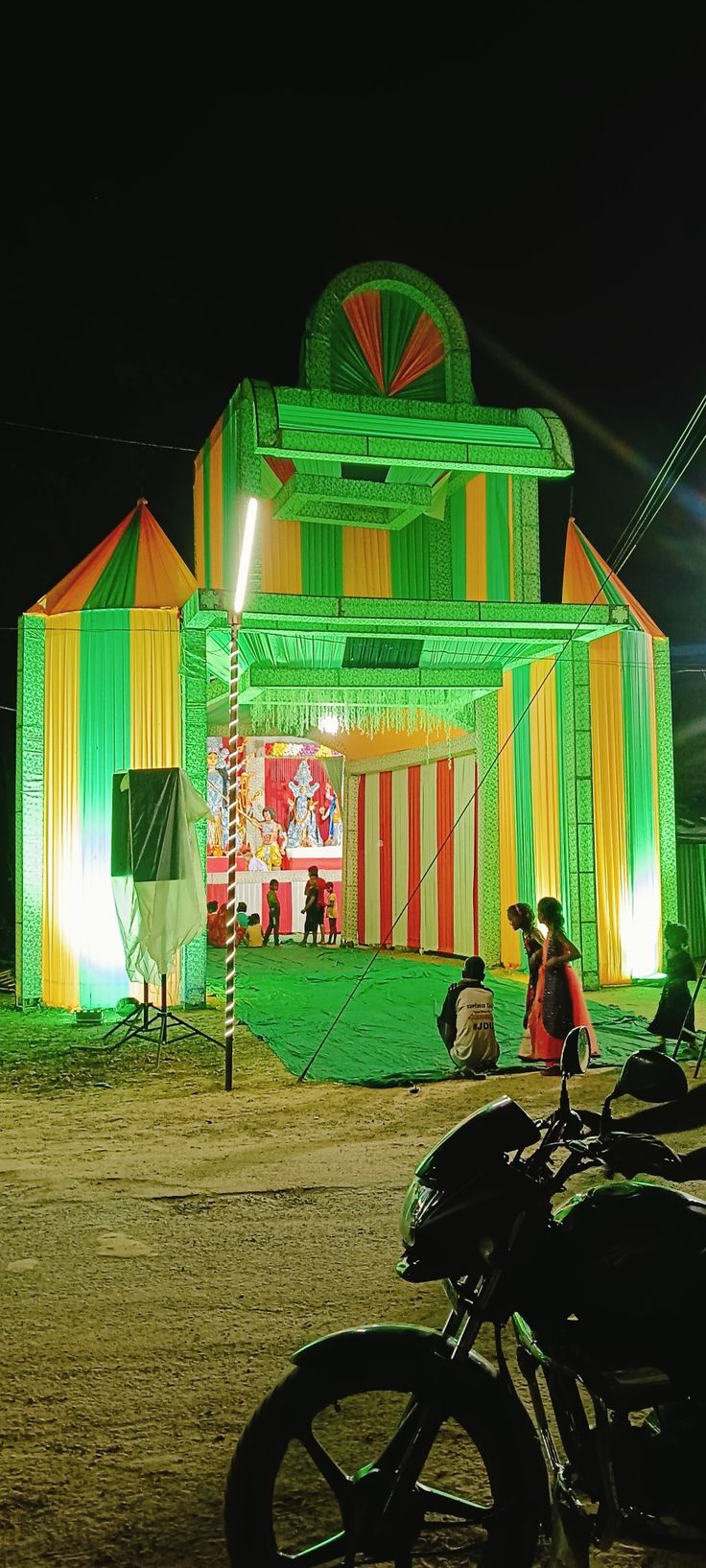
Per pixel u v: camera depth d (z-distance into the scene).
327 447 12.07
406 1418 2.62
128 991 12.80
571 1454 2.63
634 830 14.66
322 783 23.64
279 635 13.00
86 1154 6.83
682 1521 2.49
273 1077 9.16
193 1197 5.94
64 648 13.36
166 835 10.45
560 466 12.70
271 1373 3.85
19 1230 5.42
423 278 13.08
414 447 12.30
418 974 16.00
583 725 14.33
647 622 15.46
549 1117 2.81
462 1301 2.64
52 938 13.13
